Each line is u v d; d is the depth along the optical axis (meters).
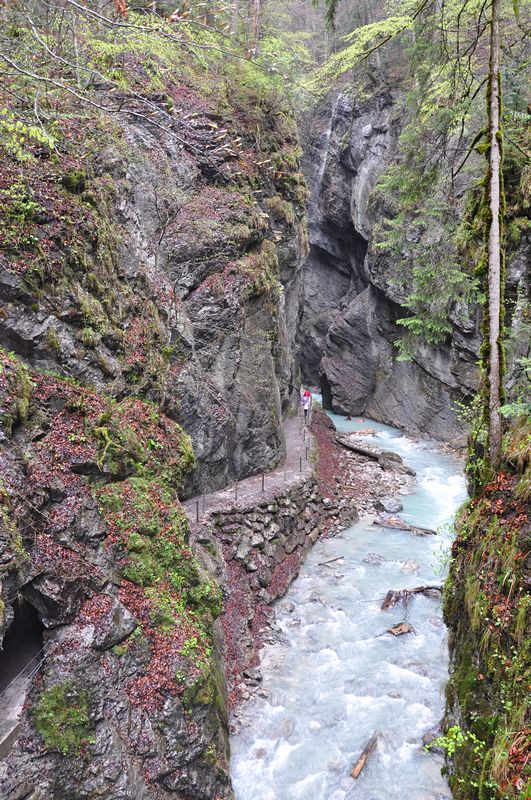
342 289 41.22
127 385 10.63
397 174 10.35
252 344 16.50
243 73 18.31
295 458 18.72
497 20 7.61
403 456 24.80
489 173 7.83
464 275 9.65
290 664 11.12
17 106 9.12
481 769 6.38
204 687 7.98
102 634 7.16
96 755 6.50
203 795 7.55
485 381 8.42
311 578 14.18
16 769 5.93
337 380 34.44
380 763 8.80
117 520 8.37
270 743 9.32
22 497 6.93
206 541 11.95
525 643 6.10
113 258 11.30
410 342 10.92
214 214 15.66
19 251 8.54
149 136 14.59
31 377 8.20
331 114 36.91
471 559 7.77
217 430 14.48
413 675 10.61
